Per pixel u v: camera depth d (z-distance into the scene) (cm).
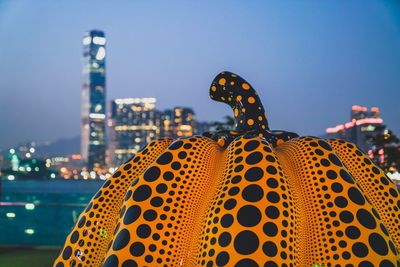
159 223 291
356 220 287
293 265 271
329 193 294
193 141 316
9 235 1416
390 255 283
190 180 302
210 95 378
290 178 303
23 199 4078
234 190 281
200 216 293
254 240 267
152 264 285
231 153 300
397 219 321
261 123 354
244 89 362
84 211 337
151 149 345
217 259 268
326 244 285
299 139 321
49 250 846
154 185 300
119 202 330
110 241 305
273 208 274
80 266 320
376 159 3053
